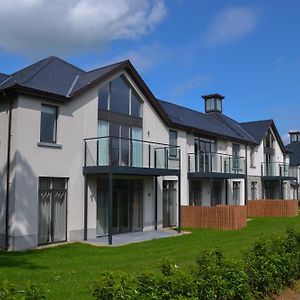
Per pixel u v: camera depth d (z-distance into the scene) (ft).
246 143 101.35
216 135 85.51
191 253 42.01
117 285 16.96
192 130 78.13
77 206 53.31
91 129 55.77
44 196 50.01
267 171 114.21
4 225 47.19
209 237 56.75
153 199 66.69
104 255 42.22
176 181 73.67
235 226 67.00
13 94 47.32
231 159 89.51
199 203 81.82
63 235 51.85
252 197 105.81
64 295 24.54
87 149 54.90
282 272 27.48
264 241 28.60
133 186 63.52
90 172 53.67
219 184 89.71
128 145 59.00
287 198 126.21
